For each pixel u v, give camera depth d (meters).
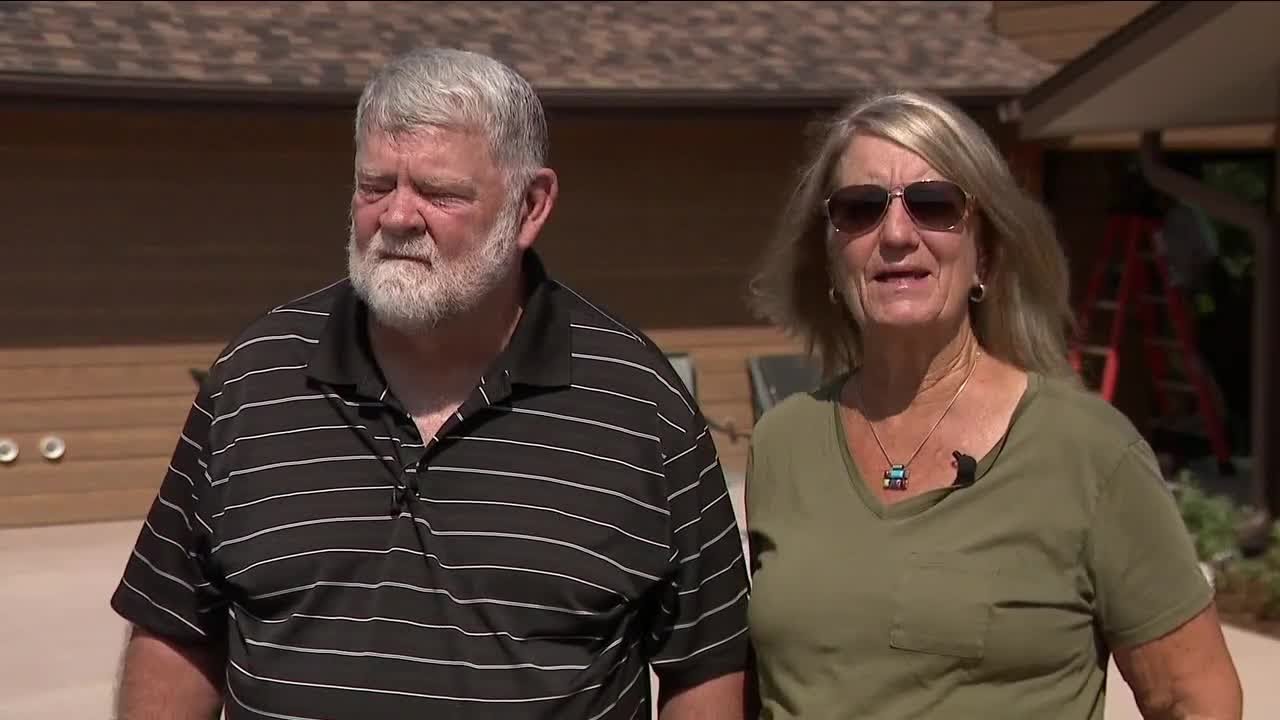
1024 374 2.61
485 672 2.41
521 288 2.62
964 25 12.34
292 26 10.16
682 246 10.62
